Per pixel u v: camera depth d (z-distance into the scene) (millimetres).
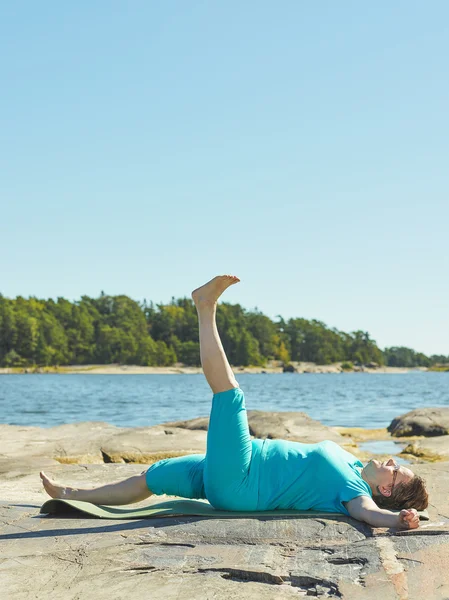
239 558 4262
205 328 5402
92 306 174875
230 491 5266
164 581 3936
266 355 185000
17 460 9531
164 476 5605
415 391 63000
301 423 16547
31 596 3764
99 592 3789
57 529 5062
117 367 150250
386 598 3586
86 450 11602
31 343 141375
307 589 3820
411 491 5199
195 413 32062
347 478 5195
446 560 4070
